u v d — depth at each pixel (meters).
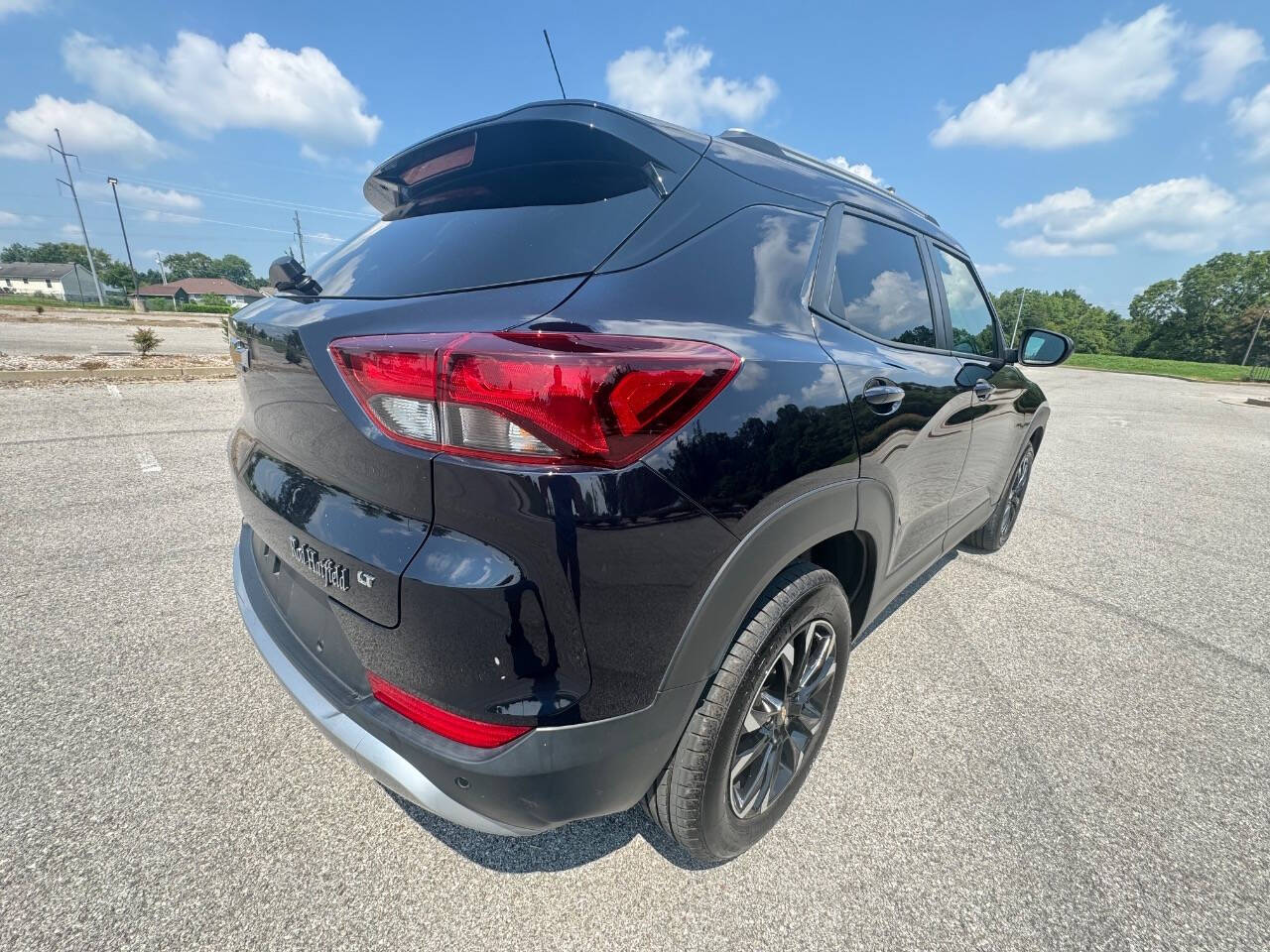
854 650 2.74
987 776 1.98
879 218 2.15
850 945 1.43
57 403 6.98
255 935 1.39
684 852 1.68
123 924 1.40
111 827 1.65
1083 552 4.05
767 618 1.43
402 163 1.91
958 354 2.49
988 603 3.25
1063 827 1.79
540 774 1.15
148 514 3.81
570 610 1.10
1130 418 11.47
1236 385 25.12
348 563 1.24
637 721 1.21
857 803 1.86
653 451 1.12
